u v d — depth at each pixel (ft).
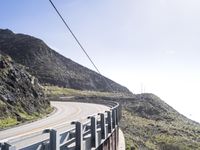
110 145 76.28
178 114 505.25
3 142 22.89
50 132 29.89
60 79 583.99
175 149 234.38
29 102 150.20
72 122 38.81
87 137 45.96
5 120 111.24
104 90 643.86
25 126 98.84
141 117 376.48
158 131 285.43
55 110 172.86
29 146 26.58
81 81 626.64
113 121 86.33
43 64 629.51
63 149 35.65
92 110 160.25
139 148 174.19
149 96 515.91
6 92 132.98
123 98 449.89
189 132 313.12
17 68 163.53
